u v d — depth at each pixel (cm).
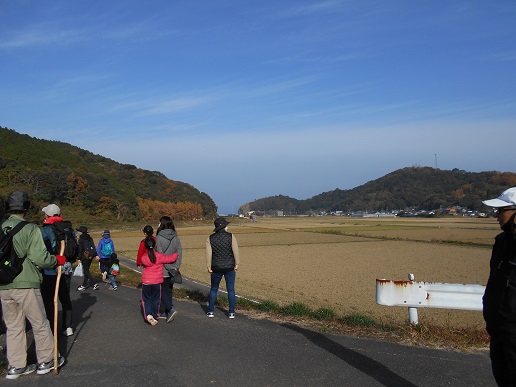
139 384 497
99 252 1418
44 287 657
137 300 1071
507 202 368
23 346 529
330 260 3681
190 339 675
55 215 669
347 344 646
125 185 12531
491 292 369
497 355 379
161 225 822
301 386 490
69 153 12681
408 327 727
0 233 503
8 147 9662
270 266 3241
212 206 17788
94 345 647
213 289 837
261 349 620
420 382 503
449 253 4303
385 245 5306
